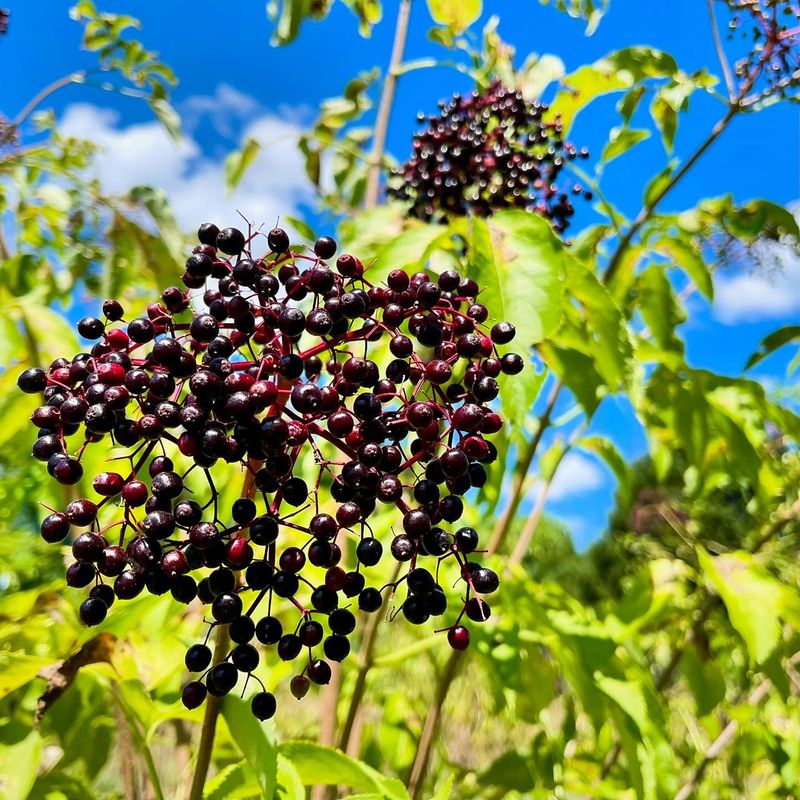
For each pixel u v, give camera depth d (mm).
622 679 327
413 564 181
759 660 335
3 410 316
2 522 367
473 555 367
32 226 567
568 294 307
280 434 168
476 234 265
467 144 360
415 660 594
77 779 320
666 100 370
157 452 305
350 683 471
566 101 401
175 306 199
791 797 488
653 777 306
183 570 168
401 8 471
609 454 449
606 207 388
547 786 424
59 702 309
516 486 408
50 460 179
